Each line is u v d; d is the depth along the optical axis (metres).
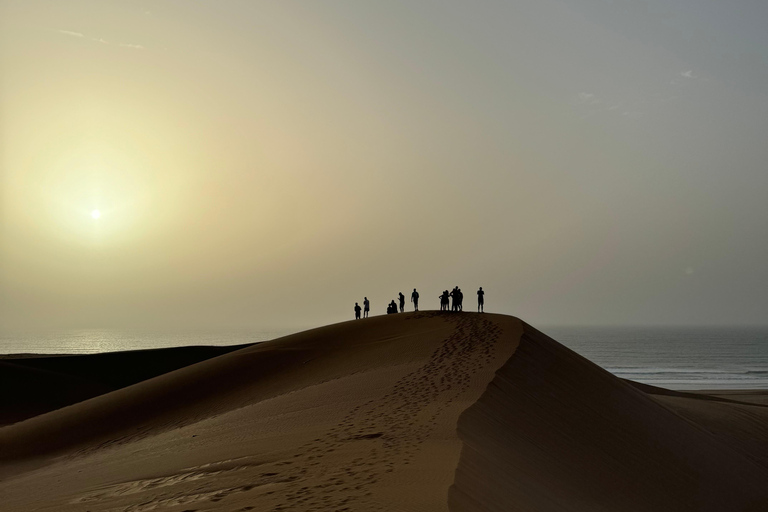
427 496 8.35
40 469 22.28
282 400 21.28
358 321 37.66
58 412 30.86
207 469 12.81
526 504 9.76
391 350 27.47
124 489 13.02
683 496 16.56
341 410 17.02
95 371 54.62
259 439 15.20
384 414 15.37
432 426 13.23
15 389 44.91
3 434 28.14
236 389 28.77
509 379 19.42
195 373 32.03
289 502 8.90
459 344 25.70
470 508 8.27
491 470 10.63
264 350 33.69
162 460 16.06
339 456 11.52
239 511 8.90
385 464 10.40
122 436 25.47
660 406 27.02
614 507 13.04
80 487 14.78
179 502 10.42
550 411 18.20
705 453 21.91
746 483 20.48
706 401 40.78
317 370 27.84
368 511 7.94
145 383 33.00
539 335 28.38
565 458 14.91
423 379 19.75
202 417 25.36
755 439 30.02
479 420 14.25
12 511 13.28
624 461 17.09
